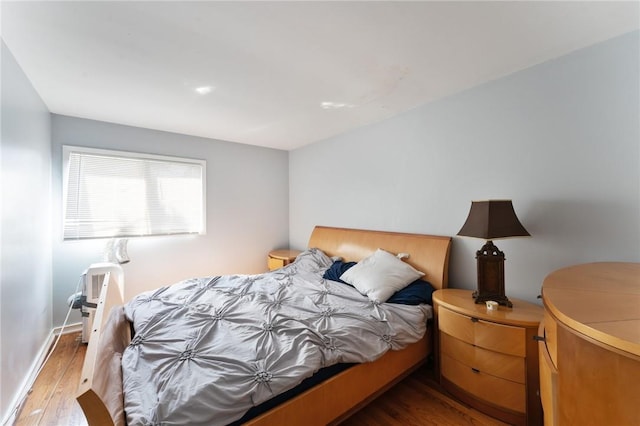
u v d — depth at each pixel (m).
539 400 1.47
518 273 1.92
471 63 1.81
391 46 1.62
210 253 3.69
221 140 3.77
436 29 1.46
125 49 1.64
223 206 3.80
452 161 2.30
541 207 1.81
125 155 3.06
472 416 1.62
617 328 0.58
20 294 1.81
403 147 2.69
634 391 0.55
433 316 2.01
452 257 2.31
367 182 3.08
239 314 1.74
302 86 2.14
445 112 2.34
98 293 2.50
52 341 2.55
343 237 3.22
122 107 2.56
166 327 1.56
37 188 2.23
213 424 0.99
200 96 2.32
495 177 2.04
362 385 1.53
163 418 0.94
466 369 1.71
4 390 1.54
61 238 2.74
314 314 1.78
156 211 3.29
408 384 1.93
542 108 1.80
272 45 1.61
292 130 3.31
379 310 1.87
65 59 1.75
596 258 1.60
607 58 1.56
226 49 1.64
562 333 0.72
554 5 1.29
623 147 1.51
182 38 1.54
